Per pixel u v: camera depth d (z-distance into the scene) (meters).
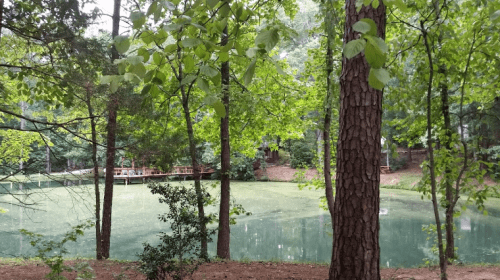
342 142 3.17
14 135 10.16
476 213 16.56
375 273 3.09
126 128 7.98
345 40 3.13
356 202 3.08
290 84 10.95
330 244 12.05
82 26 6.23
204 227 5.05
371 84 0.80
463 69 6.22
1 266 6.86
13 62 6.79
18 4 5.48
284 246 11.87
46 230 13.81
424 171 5.54
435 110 6.86
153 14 0.92
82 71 6.30
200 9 1.28
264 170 35.19
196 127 11.12
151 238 12.72
